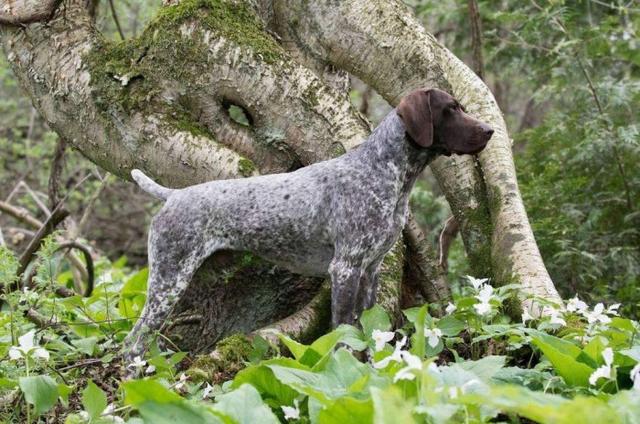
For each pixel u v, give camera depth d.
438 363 6.00
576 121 10.24
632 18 10.97
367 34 7.16
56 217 8.35
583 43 10.02
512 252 6.63
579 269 9.12
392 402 3.65
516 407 3.63
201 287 6.43
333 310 5.59
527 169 10.45
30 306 6.55
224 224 5.76
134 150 6.93
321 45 7.27
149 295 5.84
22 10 7.14
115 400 5.62
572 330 5.80
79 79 7.02
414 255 6.93
